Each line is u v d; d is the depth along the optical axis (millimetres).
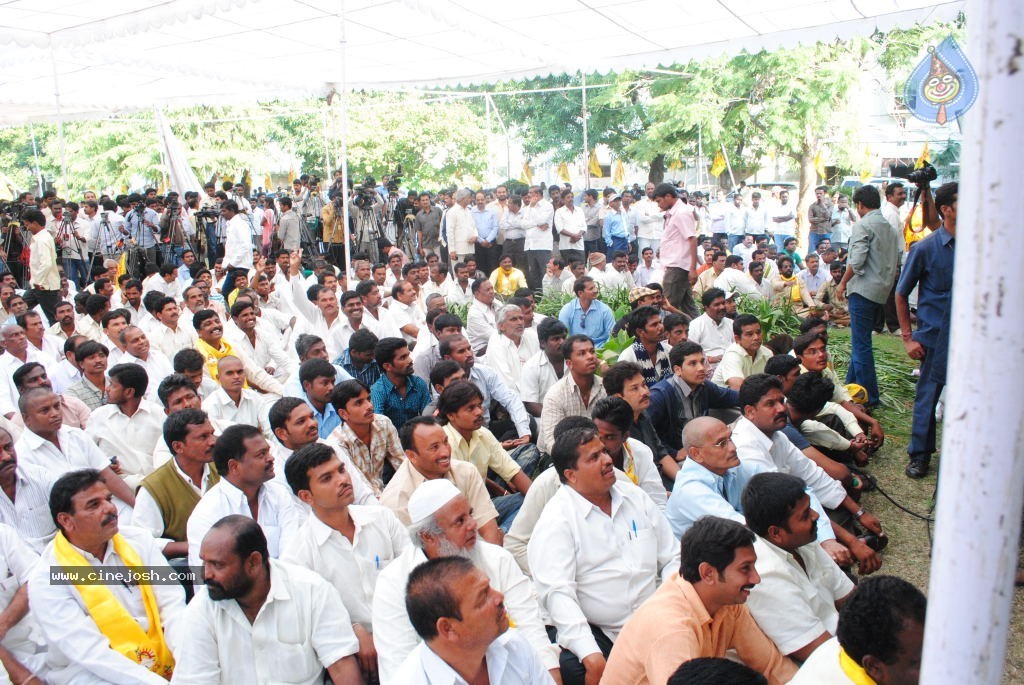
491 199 14320
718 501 3477
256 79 11703
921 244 4785
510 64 10852
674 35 8578
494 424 5621
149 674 2867
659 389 4938
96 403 5297
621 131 23047
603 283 10055
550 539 3166
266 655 2693
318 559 3148
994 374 987
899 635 2053
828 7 7355
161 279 9523
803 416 4625
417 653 2232
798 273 11016
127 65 10320
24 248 12297
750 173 22203
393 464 4453
